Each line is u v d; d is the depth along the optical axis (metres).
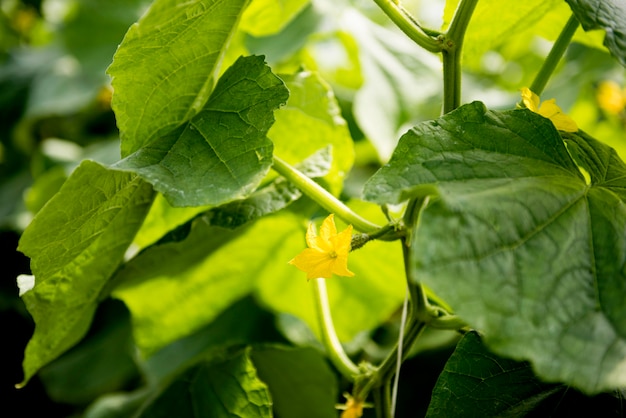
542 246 0.55
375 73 0.98
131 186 0.66
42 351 0.73
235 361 0.75
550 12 0.73
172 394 0.77
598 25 0.59
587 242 0.56
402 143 0.58
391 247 0.81
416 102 0.99
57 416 1.12
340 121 0.75
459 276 0.52
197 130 0.64
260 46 1.09
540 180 0.58
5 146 1.44
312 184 0.66
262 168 0.61
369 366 0.69
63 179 1.05
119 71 0.64
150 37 0.62
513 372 0.61
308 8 1.05
